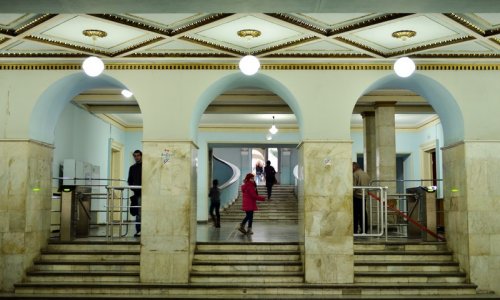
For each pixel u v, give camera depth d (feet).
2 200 32.35
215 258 34.65
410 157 68.23
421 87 35.58
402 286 31.42
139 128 68.80
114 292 31.50
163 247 32.24
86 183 49.88
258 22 26.66
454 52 31.76
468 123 32.83
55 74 33.06
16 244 32.17
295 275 32.48
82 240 36.58
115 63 33.17
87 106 52.90
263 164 115.55
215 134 69.00
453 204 34.40
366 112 52.80
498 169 32.48
